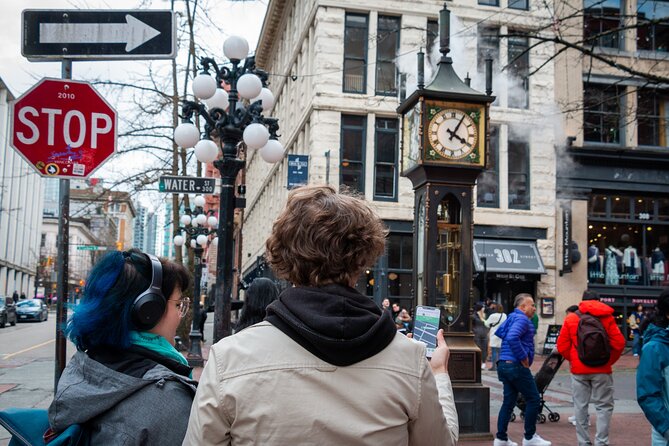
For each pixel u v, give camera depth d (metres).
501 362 7.43
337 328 1.61
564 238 24.00
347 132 23.16
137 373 2.02
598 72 24.36
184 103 7.85
